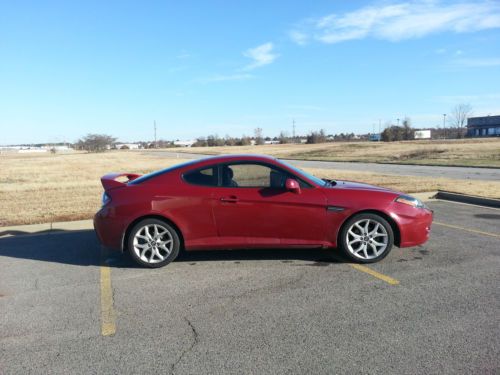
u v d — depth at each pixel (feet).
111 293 15.15
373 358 10.36
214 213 17.53
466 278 15.88
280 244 17.74
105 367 10.23
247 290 15.10
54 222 26.96
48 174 87.04
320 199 17.51
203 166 18.11
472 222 26.07
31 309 13.85
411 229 17.71
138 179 18.54
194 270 17.48
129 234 17.80
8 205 37.19
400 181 49.65
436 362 10.12
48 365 10.37
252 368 10.03
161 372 9.96
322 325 12.20
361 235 17.75
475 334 11.49
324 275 16.51
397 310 13.10
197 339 11.55
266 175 17.88
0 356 10.85
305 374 9.73
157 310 13.56
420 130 348.79
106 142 373.61
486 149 134.21
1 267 18.48
